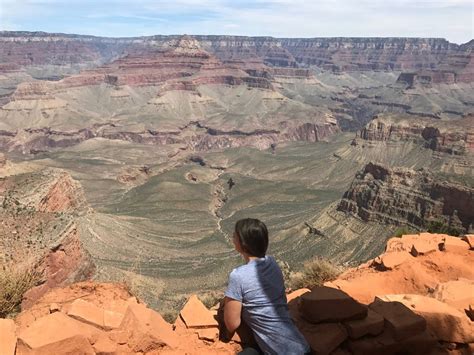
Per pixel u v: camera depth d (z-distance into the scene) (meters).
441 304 9.60
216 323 8.66
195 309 8.90
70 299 9.77
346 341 8.55
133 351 7.74
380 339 8.48
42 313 9.02
